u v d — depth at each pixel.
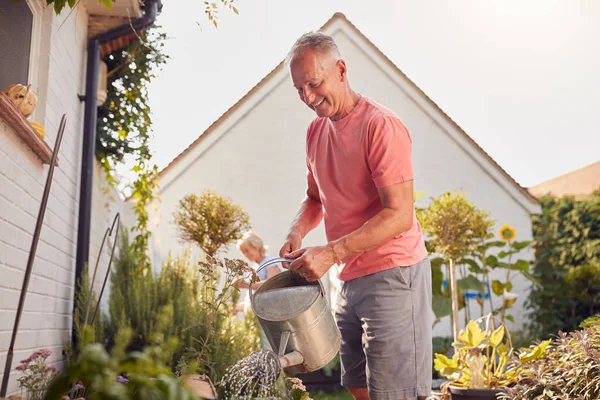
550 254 9.24
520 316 9.17
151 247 8.30
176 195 9.00
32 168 2.97
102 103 4.92
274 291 2.16
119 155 5.22
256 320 4.79
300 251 2.26
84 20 4.49
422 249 2.47
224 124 9.30
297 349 2.06
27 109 2.82
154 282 4.49
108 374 0.82
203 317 3.79
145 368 0.87
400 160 2.28
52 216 3.49
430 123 9.77
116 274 4.88
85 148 4.44
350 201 2.45
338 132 2.44
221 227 5.55
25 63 3.26
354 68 9.85
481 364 3.16
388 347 2.31
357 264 2.41
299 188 9.28
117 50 5.14
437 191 9.62
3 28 2.86
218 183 9.16
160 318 1.04
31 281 3.02
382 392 2.31
